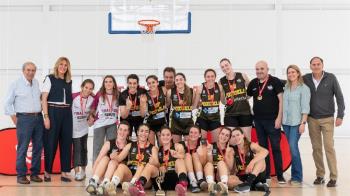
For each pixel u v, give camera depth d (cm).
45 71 1076
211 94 461
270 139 459
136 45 1081
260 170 410
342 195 392
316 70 439
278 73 1073
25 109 439
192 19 1080
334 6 1070
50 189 416
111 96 473
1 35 1078
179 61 1082
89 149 845
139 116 466
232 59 1080
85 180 471
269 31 1076
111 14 691
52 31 1081
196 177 416
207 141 462
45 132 456
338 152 783
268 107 457
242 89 464
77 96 478
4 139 510
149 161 404
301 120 445
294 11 1075
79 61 1080
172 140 438
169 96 466
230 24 1080
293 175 458
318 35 1072
